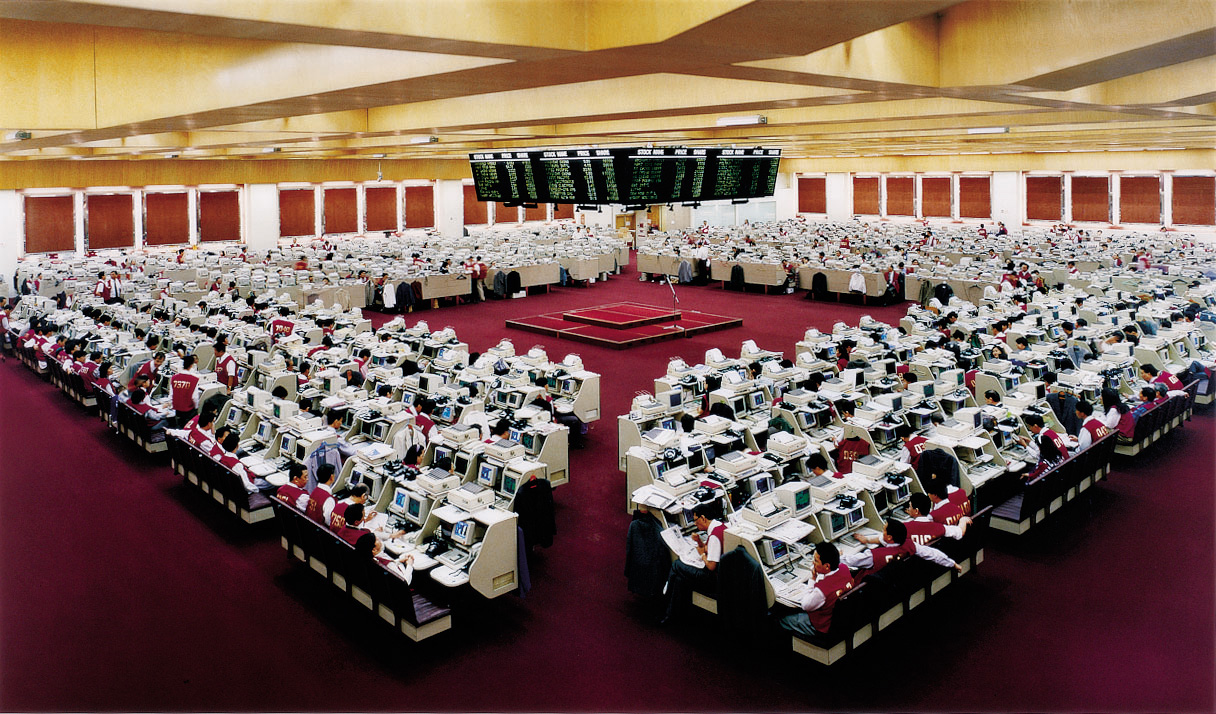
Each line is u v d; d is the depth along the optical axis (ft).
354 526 24.97
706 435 31.35
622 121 58.03
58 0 13.76
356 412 36.01
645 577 25.39
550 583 27.43
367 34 16.98
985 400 40.52
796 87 33.83
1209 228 113.09
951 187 139.95
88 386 47.19
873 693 21.20
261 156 89.97
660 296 87.10
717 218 155.74
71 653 23.50
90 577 28.02
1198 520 30.99
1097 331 49.19
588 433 42.91
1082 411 33.60
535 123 46.01
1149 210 118.73
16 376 57.06
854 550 25.72
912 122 59.47
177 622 25.18
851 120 48.14
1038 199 131.13
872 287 79.36
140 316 59.52
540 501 28.32
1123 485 34.55
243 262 92.63
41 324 59.21
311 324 56.90
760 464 28.94
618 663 22.86
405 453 33.12
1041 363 42.65
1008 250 94.43
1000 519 30.14
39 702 21.11
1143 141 82.38
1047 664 22.31
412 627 22.99
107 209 102.94
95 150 66.49
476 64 22.76
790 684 21.70
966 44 26.71
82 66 27.22
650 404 35.68
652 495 25.93
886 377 41.45
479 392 39.60
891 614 23.45
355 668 22.77
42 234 97.35
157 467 38.88
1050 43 23.80
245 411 37.63
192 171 97.40
